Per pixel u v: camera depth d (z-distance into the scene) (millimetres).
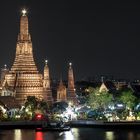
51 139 196750
